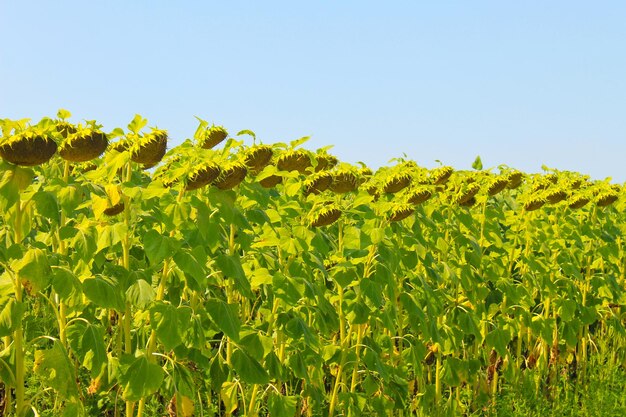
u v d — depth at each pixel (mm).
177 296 4586
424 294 5453
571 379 7559
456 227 6172
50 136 3520
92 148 3609
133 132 3848
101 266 4504
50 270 3438
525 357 7973
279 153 4660
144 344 4469
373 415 5398
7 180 3410
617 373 7691
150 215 4000
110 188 3729
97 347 3654
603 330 8539
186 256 3682
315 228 4680
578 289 7473
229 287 4590
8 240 4098
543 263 6777
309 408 5047
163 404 5336
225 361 4359
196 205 3758
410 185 5324
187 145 4156
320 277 5328
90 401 4965
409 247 5148
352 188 4727
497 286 6234
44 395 4840
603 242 7742
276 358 4391
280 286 4293
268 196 4457
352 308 4777
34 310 5504
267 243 4410
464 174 6254
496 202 7668
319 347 4508
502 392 6906
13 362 3607
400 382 5230
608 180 7477
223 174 3812
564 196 6684
